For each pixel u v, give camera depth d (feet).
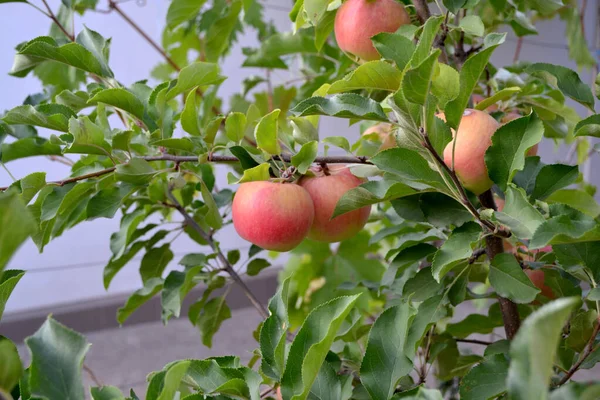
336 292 4.40
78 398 2.02
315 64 4.55
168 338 7.33
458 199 2.55
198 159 2.93
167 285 3.37
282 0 7.40
